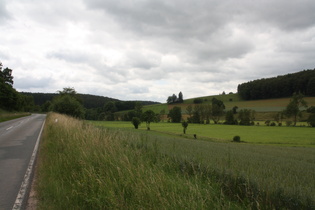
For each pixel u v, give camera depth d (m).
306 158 14.59
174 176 5.53
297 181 6.01
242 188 4.84
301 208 4.20
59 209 4.17
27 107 106.19
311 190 4.99
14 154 9.81
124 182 4.62
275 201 4.34
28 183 5.93
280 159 11.82
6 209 4.39
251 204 4.07
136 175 4.91
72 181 5.34
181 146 12.45
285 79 131.25
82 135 9.50
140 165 5.59
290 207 4.25
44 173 6.39
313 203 4.20
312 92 117.25
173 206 3.79
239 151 14.98
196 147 13.36
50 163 7.13
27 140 14.27
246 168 6.93
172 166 6.31
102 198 4.24
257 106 126.00
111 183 4.66
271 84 135.88
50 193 4.89
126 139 9.81
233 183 5.06
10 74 84.19
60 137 10.63
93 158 6.30
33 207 4.50
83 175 5.24
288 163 10.04
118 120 116.69
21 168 7.49
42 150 10.22
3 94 69.75
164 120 125.69
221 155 9.73
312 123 82.75
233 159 8.69
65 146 8.57
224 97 164.25
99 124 17.66
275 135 53.19
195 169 6.07
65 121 16.09
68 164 6.33
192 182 4.97
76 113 37.41
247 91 148.88
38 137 15.76
